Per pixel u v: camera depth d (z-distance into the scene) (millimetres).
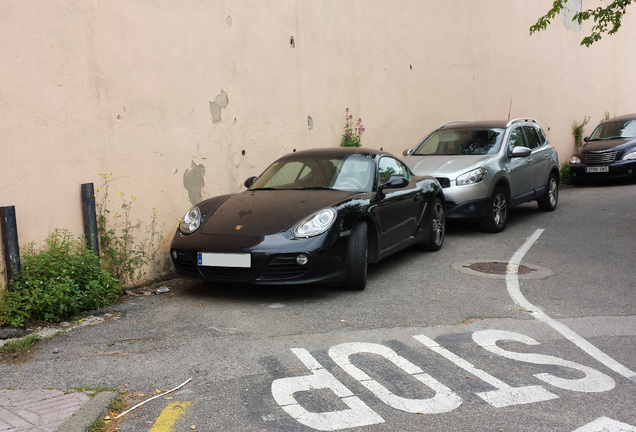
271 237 5766
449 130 10906
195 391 3867
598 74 20609
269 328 5129
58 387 3924
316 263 5750
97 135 6262
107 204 6383
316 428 3359
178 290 6547
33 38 5605
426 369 4215
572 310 5637
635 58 22797
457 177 9250
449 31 13812
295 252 5684
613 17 11438
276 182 7102
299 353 4531
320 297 6109
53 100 5789
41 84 5676
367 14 11367
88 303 5711
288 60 9422
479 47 14875
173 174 7270
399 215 7215
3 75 5352
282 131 9320
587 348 4625
